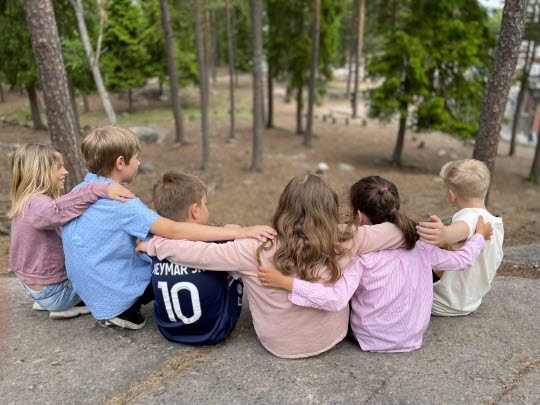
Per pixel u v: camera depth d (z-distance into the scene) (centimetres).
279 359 264
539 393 234
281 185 1450
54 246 288
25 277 289
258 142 1573
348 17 3719
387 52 1673
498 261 303
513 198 1401
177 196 257
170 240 250
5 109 2914
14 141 1838
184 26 2261
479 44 1670
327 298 236
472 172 283
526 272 461
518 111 2194
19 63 1811
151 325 309
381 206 255
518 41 460
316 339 259
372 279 255
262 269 239
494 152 507
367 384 241
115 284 269
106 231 259
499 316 321
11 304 352
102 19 1159
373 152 2148
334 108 3553
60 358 269
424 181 1542
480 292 312
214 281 256
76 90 1825
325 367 256
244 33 3684
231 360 265
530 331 301
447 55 1595
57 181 290
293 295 238
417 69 1582
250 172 1582
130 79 3003
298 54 2231
